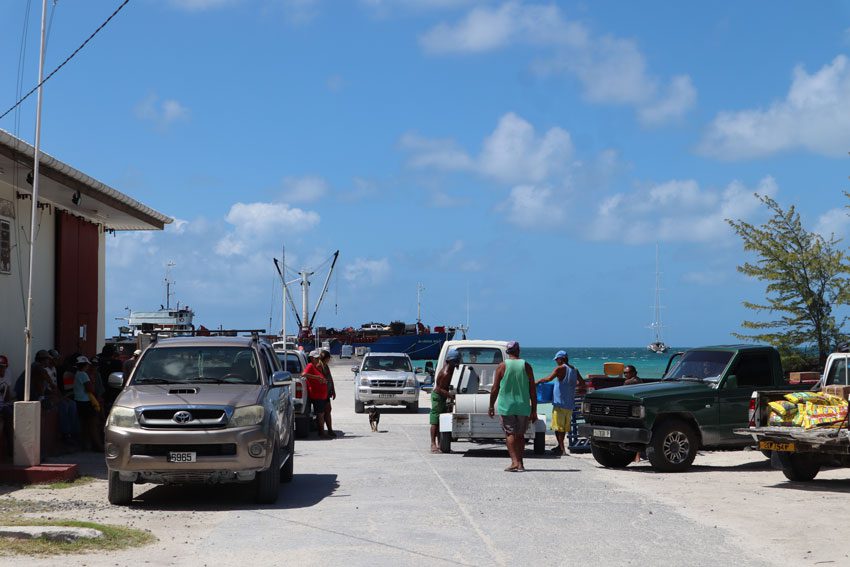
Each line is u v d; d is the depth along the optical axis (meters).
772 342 25.77
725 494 12.58
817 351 25.91
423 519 10.38
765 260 25.91
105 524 9.79
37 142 14.26
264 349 13.27
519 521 10.27
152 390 11.83
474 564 8.15
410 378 31.84
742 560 8.38
